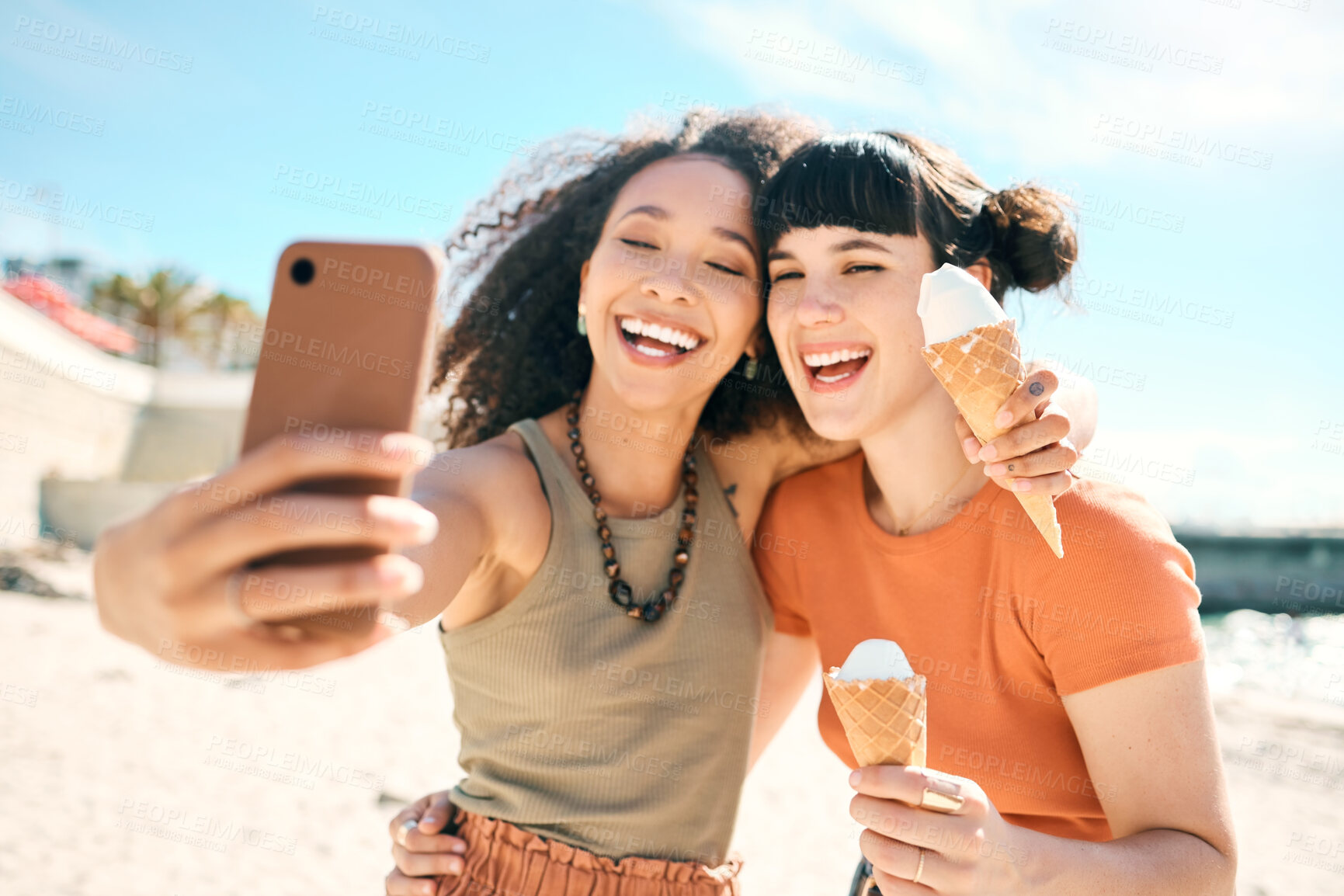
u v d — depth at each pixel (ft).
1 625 34.27
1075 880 5.08
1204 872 5.32
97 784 20.38
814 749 27.45
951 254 7.00
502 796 6.60
